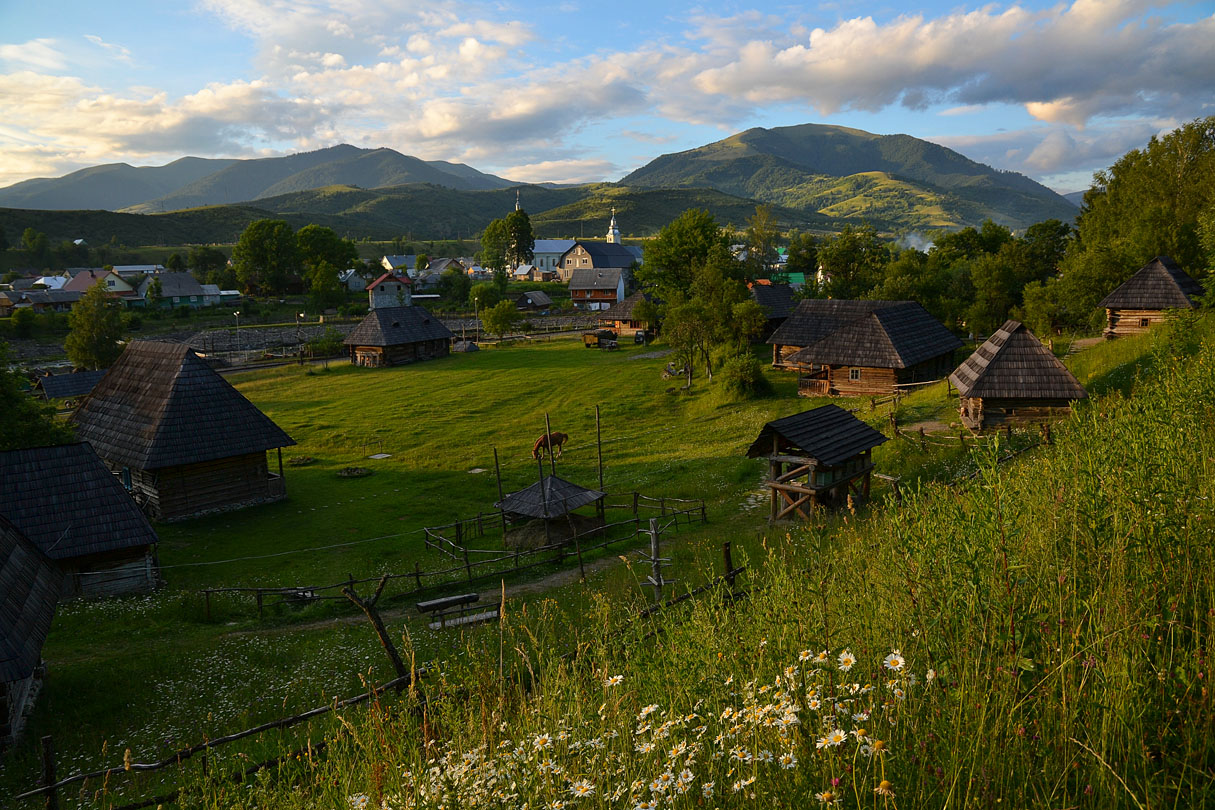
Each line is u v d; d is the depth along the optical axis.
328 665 16.05
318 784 5.80
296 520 31.98
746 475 33.28
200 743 12.59
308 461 42.88
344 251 147.00
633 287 150.75
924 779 2.92
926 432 30.41
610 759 3.91
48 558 22.58
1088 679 3.31
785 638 4.54
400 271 168.62
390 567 24.86
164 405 33.53
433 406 57.19
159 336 103.50
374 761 5.20
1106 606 3.64
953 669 3.52
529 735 4.46
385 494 35.66
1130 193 60.94
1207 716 2.90
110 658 17.42
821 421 25.50
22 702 14.52
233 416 34.59
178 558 27.47
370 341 77.00
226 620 20.62
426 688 6.49
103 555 23.73
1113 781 2.83
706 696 4.32
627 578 18.20
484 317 95.56
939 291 66.69
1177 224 50.53
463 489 36.06
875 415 36.81
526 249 175.75
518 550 25.80
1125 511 4.70
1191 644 3.68
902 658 3.29
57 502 24.11
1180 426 6.75
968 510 4.87
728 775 3.50
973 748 2.95
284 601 21.67
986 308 59.75
